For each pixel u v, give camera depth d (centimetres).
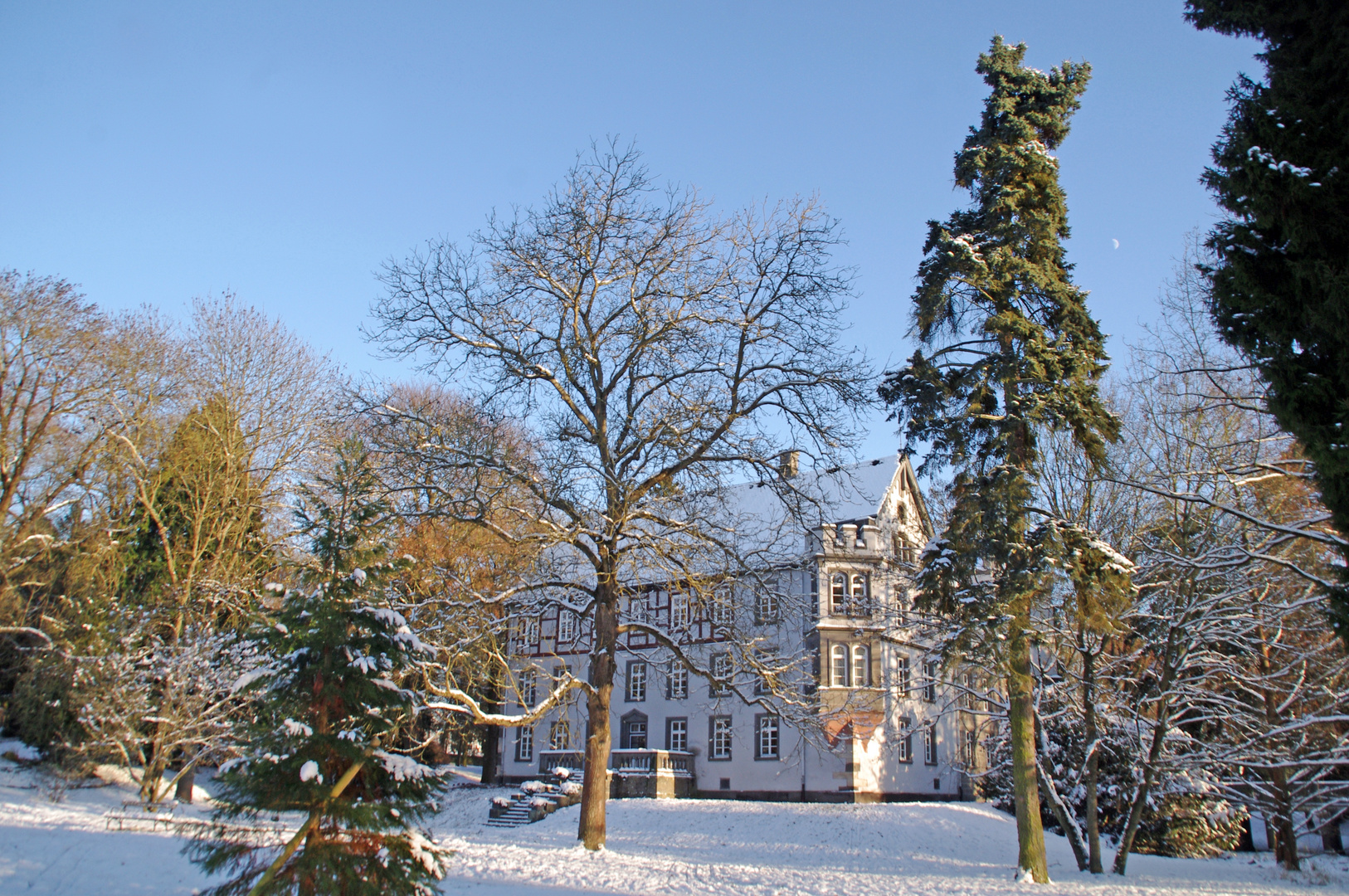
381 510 1136
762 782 3947
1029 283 2094
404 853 1023
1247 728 2423
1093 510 2477
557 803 3456
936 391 2025
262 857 1044
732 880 1789
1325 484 1157
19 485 3319
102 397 3259
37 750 3077
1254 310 1212
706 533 2120
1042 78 2200
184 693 2661
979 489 2003
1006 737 2902
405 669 1130
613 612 2217
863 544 4075
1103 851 2762
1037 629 2123
